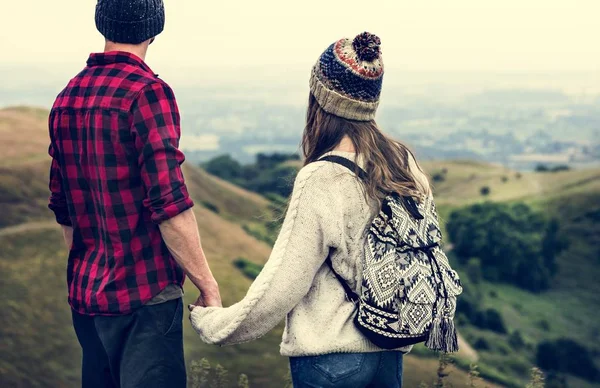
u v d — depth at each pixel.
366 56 2.31
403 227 2.25
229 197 92.38
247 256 59.06
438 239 2.33
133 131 2.36
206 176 98.19
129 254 2.43
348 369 2.27
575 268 97.31
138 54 2.54
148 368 2.43
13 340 27.50
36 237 41.28
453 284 2.30
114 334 2.46
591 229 108.00
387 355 2.33
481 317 76.69
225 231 65.75
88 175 2.46
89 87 2.46
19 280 34.38
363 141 2.31
